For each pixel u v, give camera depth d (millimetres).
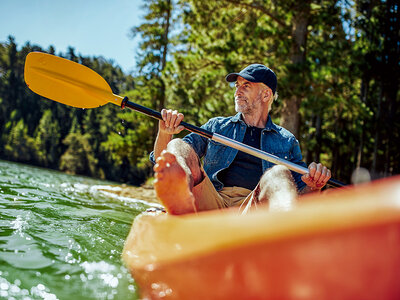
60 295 971
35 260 1221
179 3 10930
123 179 44125
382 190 765
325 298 741
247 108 2203
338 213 753
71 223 1976
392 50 13039
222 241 889
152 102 18219
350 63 9312
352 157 19875
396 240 687
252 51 8281
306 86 7816
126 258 1238
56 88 2371
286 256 781
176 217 1138
